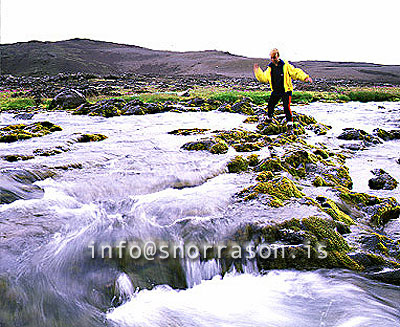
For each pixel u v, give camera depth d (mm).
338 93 31766
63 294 3600
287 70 10617
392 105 23172
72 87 39000
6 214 4895
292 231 4422
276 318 3508
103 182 6176
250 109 17344
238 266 4289
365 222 5418
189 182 6453
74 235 4449
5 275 3656
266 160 7367
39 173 6391
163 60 131750
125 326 3361
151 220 4855
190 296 3904
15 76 78875
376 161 9234
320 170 7348
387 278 4027
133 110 16875
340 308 3607
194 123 13938
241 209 5047
